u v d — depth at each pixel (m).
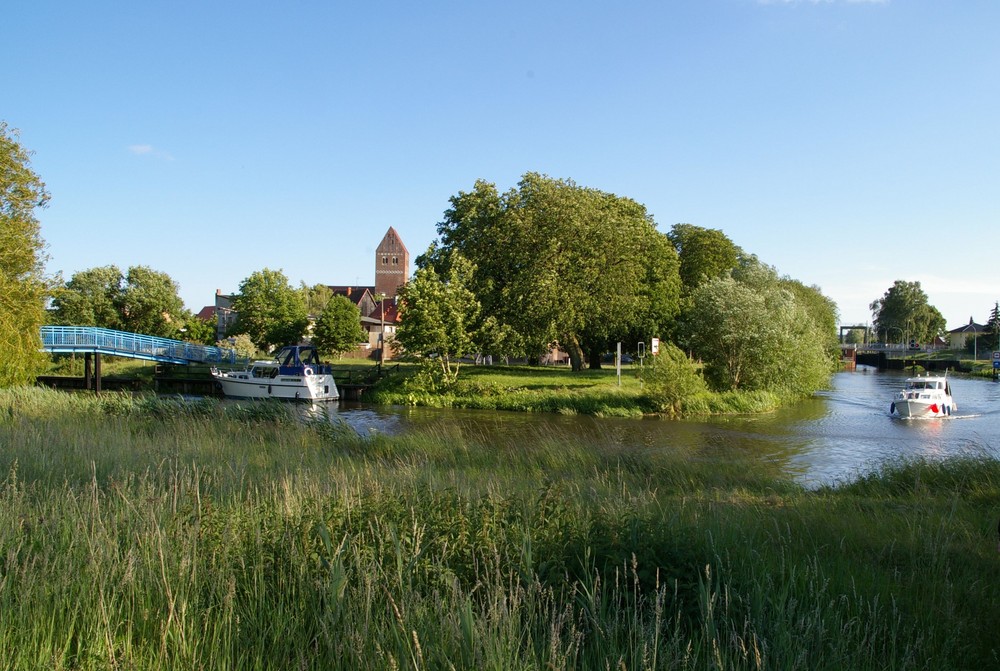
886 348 125.88
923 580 5.32
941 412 31.00
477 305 37.56
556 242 39.38
